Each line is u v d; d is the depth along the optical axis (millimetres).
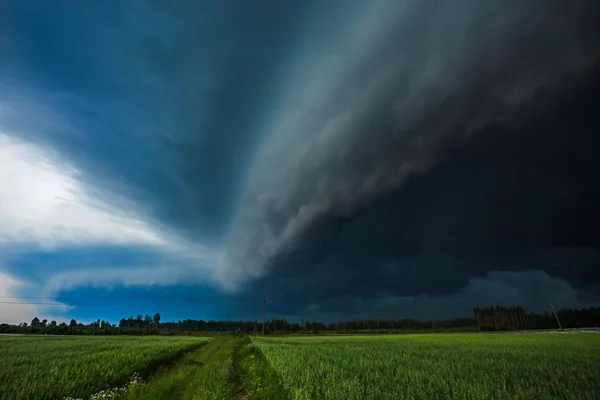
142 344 45438
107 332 113000
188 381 19438
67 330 109812
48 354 30797
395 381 17266
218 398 14539
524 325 122688
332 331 132000
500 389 15383
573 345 37750
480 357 27578
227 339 75812
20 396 15031
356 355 30672
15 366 22750
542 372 19547
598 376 17875
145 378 22016
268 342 54031
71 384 16812
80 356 28703
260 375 20484
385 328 154375
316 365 22641
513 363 23203
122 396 15680
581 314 109562
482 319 141375
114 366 21688
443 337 68688
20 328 110812
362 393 14820
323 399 14359
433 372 19969
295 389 15055
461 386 15398
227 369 21656
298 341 59125
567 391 14625
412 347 40781
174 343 48125
